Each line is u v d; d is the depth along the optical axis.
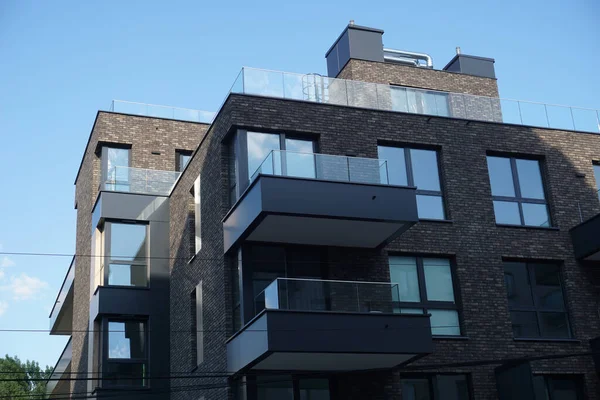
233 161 20.45
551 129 23.44
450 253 20.86
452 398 19.61
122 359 24.67
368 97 22.05
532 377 19.53
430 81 28.16
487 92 28.97
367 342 17.73
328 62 29.09
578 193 22.97
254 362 17.75
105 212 26.02
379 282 18.53
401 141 21.56
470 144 22.31
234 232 19.30
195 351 22.31
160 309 25.39
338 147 20.72
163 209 26.70
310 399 18.86
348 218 18.61
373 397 18.83
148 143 29.05
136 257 26.02
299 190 18.41
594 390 20.58
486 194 21.88
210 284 20.84
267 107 20.39
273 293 17.72
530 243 21.75
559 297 21.66
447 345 19.84
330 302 17.95
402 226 19.30
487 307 20.58
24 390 53.06
